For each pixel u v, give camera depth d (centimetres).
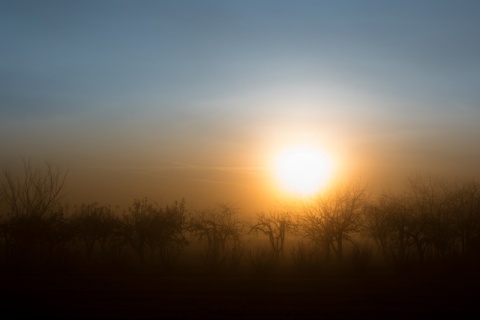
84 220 5547
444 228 5262
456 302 2858
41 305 2712
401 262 4528
